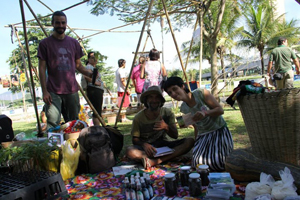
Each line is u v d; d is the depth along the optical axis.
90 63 5.68
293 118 2.28
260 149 2.50
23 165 2.81
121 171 3.20
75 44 4.31
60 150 3.27
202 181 2.52
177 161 3.46
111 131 3.81
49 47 3.98
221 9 8.99
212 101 2.97
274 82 6.81
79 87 4.37
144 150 3.34
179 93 2.98
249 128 2.58
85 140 3.36
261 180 2.19
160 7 8.57
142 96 3.40
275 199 1.99
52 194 2.54
